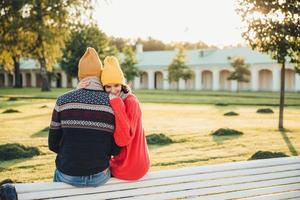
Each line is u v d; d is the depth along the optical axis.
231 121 19.69
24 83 86.25
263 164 4.63
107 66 3.82
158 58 74.69
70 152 3.59
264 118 21.19
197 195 4.20
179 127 17.06
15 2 30.14
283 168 4.79
